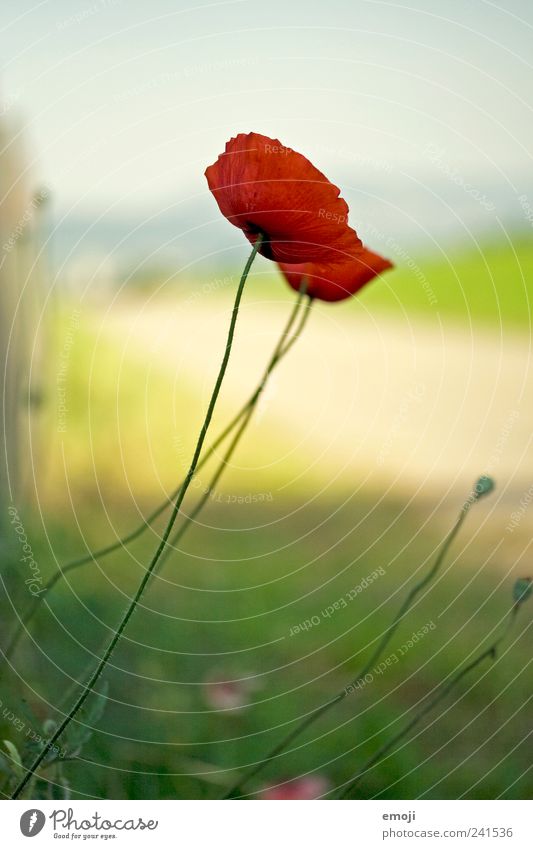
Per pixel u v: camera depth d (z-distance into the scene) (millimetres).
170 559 1155
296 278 662
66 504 1116
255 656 986
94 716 622
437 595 1171
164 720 828
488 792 798
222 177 576
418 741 869
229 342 537
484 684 967
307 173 559
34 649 814
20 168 972
